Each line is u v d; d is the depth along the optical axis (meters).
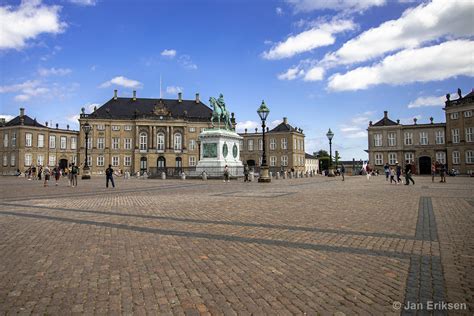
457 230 8.43
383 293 4.60
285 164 96.25
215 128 40.69
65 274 5.43
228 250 6.76
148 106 96.06
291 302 4.37
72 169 29.12
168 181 36.44
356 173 76.50
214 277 5.28
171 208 12.62
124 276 5.34
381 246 6.96
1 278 5.27
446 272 5.37
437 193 18.84
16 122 82.19
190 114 97.19
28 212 11.80
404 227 8.82
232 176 38.28
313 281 5.07
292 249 6.80
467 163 64.56
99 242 7.41
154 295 4.62
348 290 4.72
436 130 74.19
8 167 82.75
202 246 7.07
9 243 7.34
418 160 75.88
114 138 90.12
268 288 4.82
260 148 100.06
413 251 6.57
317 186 26.31
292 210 11.96
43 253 6.59
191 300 4.45
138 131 90.25
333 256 6.30
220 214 11.08
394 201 14.73
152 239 7.67
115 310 4.19
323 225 9.16
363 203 14.03
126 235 8.06
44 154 85.31
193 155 94.19
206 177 37.66
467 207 12.53
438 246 6.92
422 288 4.74
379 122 80.88
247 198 16.22
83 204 14.13
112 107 93.31
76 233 8.30
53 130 87.12
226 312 4.12
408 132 77.00
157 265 5.86
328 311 4.11
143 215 10.97
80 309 4.22
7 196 18.09
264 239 7.63
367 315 4.00
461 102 65.44
